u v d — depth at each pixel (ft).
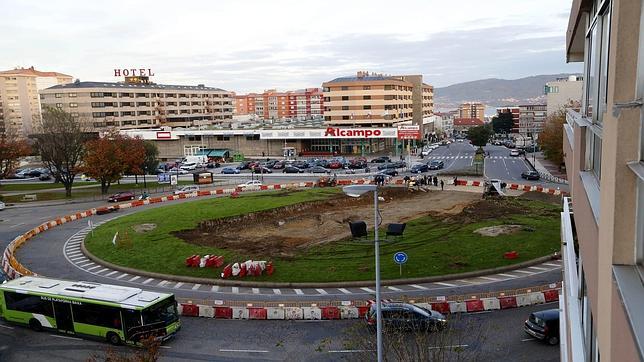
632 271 13.66
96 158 217.36
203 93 541.75
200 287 100.48
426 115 524.52
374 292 92.79
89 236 140.46
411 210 161.99
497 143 485.97
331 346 72.28
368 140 367.86
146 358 60.23
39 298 81.20
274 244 126.72
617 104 13.91
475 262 106.22
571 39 44.01
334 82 398.42
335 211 164.86
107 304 76.28
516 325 76.79
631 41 14.02
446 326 68.74
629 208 13.98
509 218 144.15
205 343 75.31
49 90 434.71
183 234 138.82
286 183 236.43
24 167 370.94
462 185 212.43
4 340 78.74
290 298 91.40
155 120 481.87
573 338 31.91
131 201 205.67
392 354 62.08
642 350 10.52
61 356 72.90
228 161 366.84
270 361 68.90
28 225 163.73
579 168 29.91
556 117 302.04
